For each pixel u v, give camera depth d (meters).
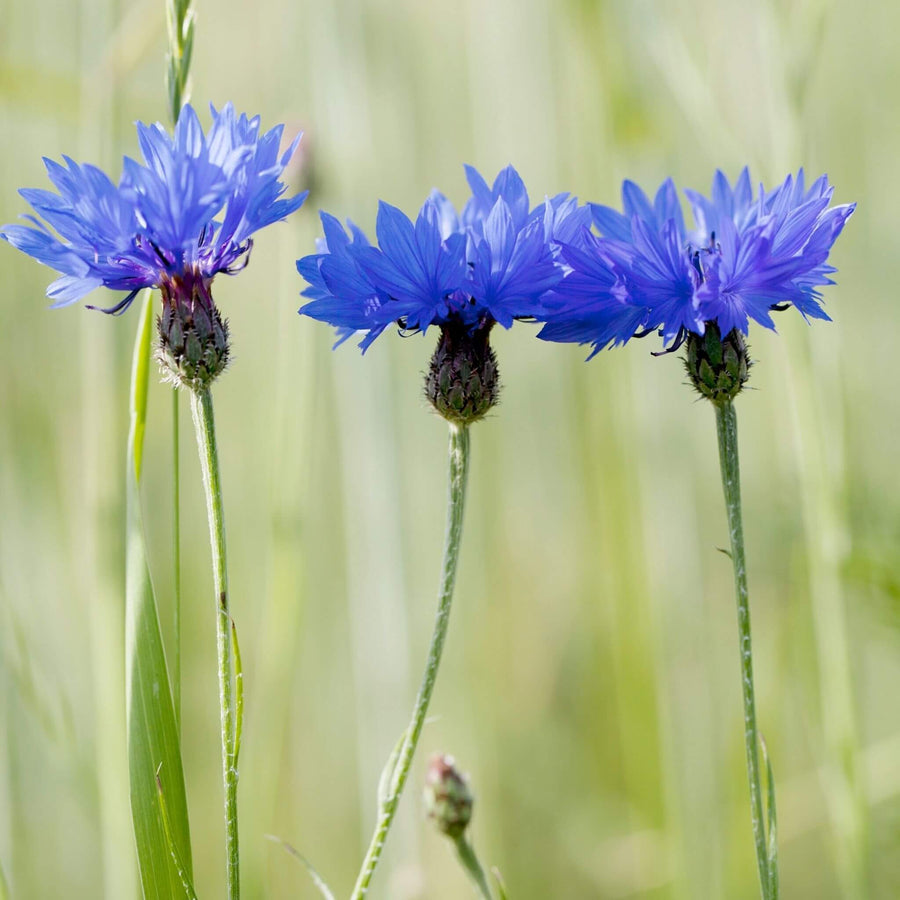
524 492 1.35
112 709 0.92
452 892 1.04
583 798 1.18
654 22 0.95
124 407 0.95
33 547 1.05
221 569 0.81
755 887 0.98
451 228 0.84
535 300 0.81
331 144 1.03
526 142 1.21
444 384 0.82
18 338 1.09
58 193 0.81
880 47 1.30
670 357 1.10
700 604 1.10
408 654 1.03
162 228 0.80
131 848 0.91
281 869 1.14
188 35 0.84
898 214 1.26
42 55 1.04
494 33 1.23
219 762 1.16
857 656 1.07
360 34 1.04
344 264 0.81
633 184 0.84
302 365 0.96
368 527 1.04
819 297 0.82
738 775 1.00
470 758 1.09
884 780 0.97
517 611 1.29
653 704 1.08
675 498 1.10
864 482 0.99
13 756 0.97
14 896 0.95
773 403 1.20
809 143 0.98
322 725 1.21
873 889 0.96
